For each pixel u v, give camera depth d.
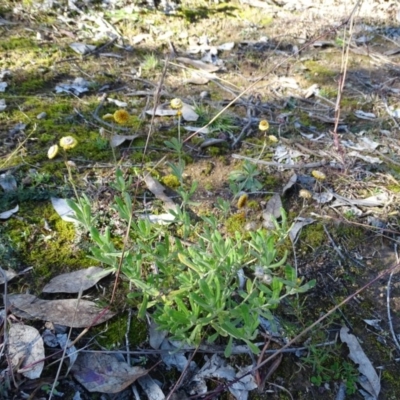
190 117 2.67
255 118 2.75
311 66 3.36
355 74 3.30
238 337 1.47
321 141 2.62
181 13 3.83
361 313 1.83
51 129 2.46
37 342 1.58
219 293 1.44
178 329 1.53
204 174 2.34
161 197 2.15
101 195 2.13
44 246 1.90
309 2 4.34
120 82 2.95
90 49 3.22
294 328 1.72
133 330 1.67
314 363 1.64
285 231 1.73
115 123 2.57
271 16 4.04
